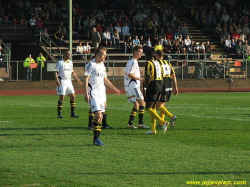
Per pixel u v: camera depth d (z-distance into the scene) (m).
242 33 66.00
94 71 15.62
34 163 12.80
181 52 58.44
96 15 62.81
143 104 19.84
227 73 54.72
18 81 47.81
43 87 48.34
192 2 72.19
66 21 62.16
